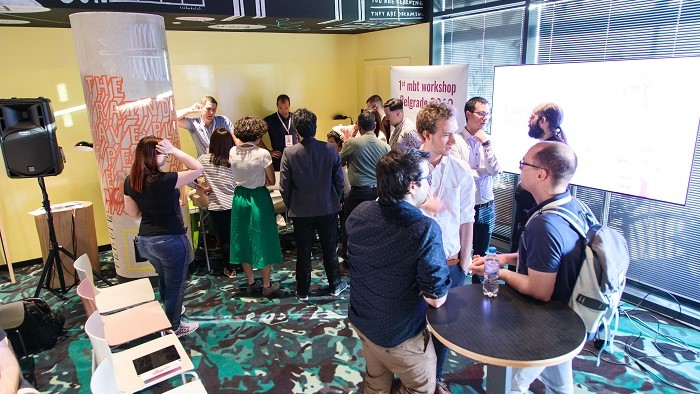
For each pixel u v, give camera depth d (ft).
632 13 10.52
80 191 15.58
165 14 11.41
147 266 12.67
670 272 10.91
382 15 14.61
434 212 6.59
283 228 17.57
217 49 17.10
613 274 5.48
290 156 10.75
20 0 9.37
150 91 11.35
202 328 10.77
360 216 5.53
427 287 5.09
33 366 9.54
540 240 5.52
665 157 8.76
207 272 14.03
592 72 9.70
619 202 11.59
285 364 9.34
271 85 18.51
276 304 11.90
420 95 13.79
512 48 13.48
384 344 5.48
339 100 20.36
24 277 14.23
